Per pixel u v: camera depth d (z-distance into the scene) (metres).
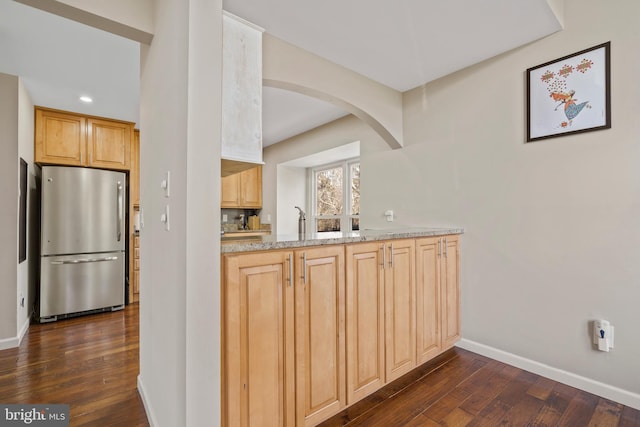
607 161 1.80
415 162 2.80
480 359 2.31
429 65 2.39
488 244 2.33
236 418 1.26
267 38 1.98
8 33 1.97
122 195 3.75
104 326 3.12
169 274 1.33
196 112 1.15
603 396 1.81
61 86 2.79
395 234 2.00
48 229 3.27
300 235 2.19
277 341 1.41
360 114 2.64
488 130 2.32
